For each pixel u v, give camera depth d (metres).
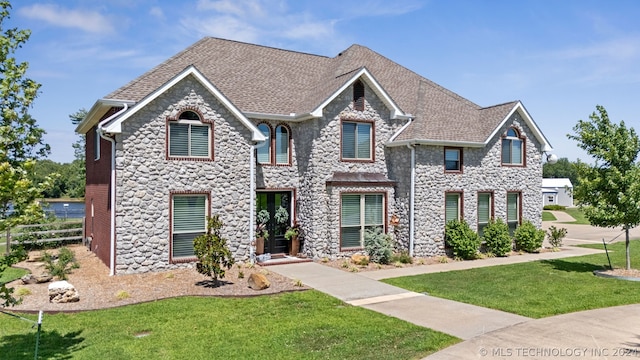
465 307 12.06
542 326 10.28
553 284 14.92
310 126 19.53
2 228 7.18
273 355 8.55
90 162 22.38
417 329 10.07
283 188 20.03
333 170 19.72
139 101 15.93
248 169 18.17
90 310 11.53
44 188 7.61
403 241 20.59
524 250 23.00
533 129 23.64
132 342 9.26
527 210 23.67
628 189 15.76
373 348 8.89
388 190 20.72
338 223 19.41
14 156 7.59
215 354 8.60
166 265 16.59
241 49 23.31
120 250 15.88
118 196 15.82
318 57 25.56
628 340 9.27
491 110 23.62
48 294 12.88
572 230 36.75
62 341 9.30
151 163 16.34
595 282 15.25
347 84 19.64
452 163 21.50
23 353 8.62
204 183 17.27
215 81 20.17
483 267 18.28
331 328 10.16
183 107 16.89
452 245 20.61
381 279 15.68
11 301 8.04
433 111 22.39
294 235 19.75
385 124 21.08
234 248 17.84
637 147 16.06
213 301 12.47
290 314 11.32
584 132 16.66
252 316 11.12
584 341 9.21
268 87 21.27
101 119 19.42
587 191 16.73
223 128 17.64
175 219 16.88
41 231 22.94
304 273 16.58
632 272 16.25
